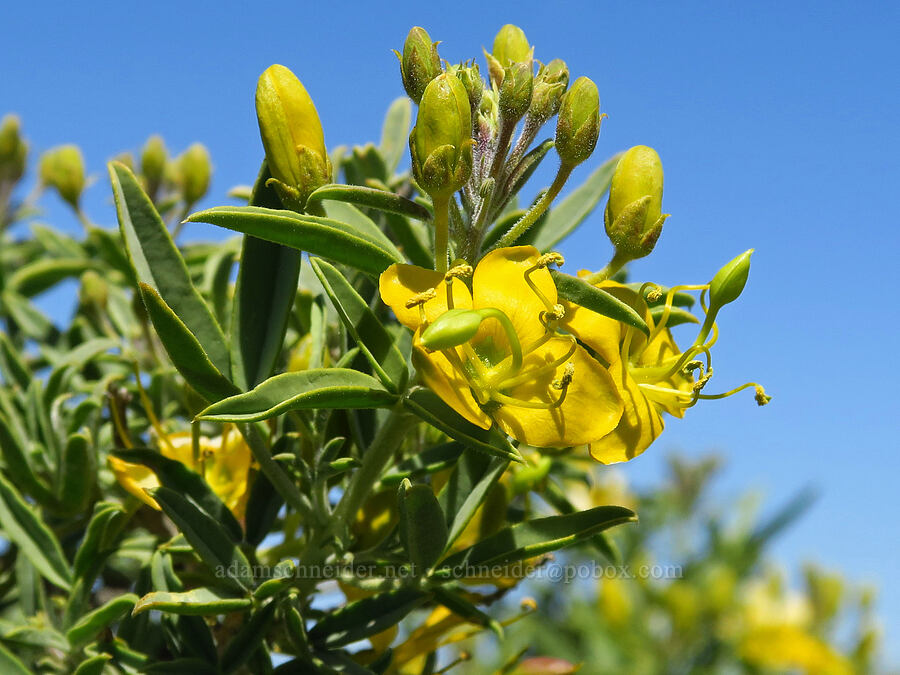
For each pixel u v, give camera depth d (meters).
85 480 0.24
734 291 0.18
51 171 0.33
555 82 0.20
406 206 0.18
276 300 0.19
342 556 0.20
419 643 0.22
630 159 0.18
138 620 0.21
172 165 0.33
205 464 0.22
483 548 0.19
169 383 0.27
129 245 0.18
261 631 0.19
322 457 0.19
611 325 0.18
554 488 0.24
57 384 0.26
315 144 0.18
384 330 0.18
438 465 0.20
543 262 0.17
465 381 0.17
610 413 0.17
